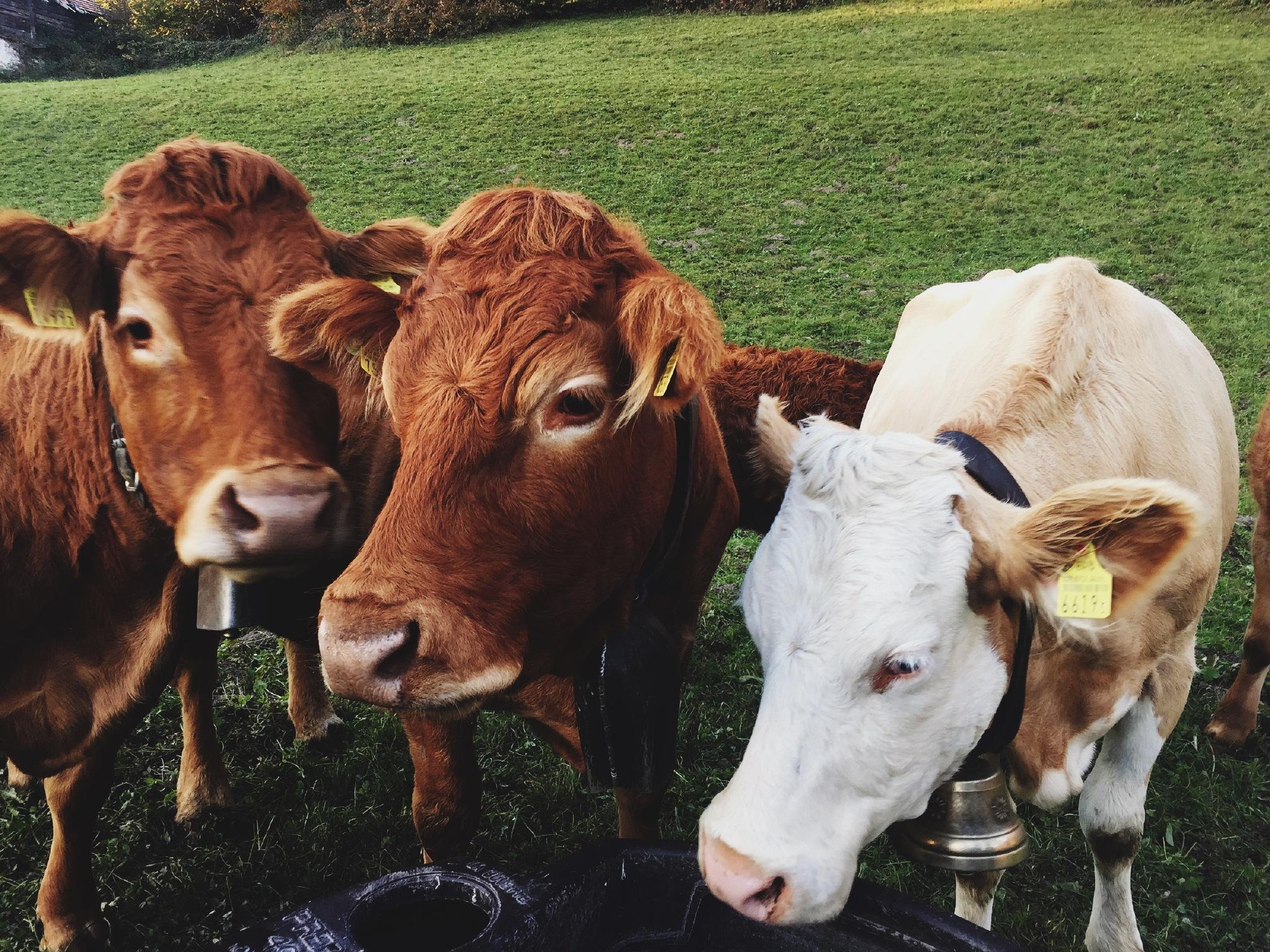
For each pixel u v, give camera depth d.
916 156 7.77
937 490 1.12
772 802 1.06
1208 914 1.72
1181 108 8.23
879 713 1.08
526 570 1.12
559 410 1.08
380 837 1.92
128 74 14.83
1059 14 11.94
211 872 1.83
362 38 13.87
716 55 11.45
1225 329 4.76
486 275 1.10
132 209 1.38
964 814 1.27
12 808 1.95
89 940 1.68
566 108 9.56
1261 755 2.11
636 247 1.18
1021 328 1.55
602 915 1.11
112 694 1.61
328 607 1.06
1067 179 7.06
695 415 1.40
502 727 2.20
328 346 1.24
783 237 6.36
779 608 1.11
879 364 2.57
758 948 1.12
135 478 1.46
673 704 1.45
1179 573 1.44
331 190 7.75
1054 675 1.37
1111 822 1.54
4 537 1.48
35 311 1.34
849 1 13.94
